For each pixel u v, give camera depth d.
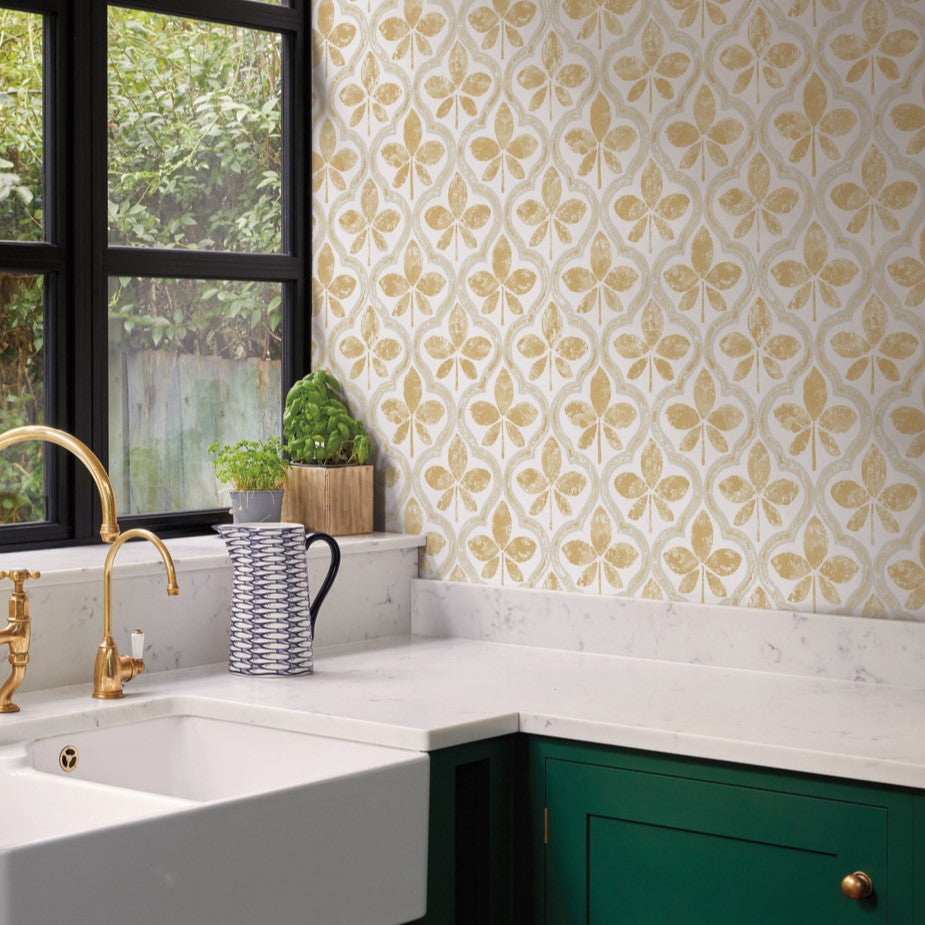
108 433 2.94
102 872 1.72
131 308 2.98
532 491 2.90
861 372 2.51
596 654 2.79
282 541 2.58
